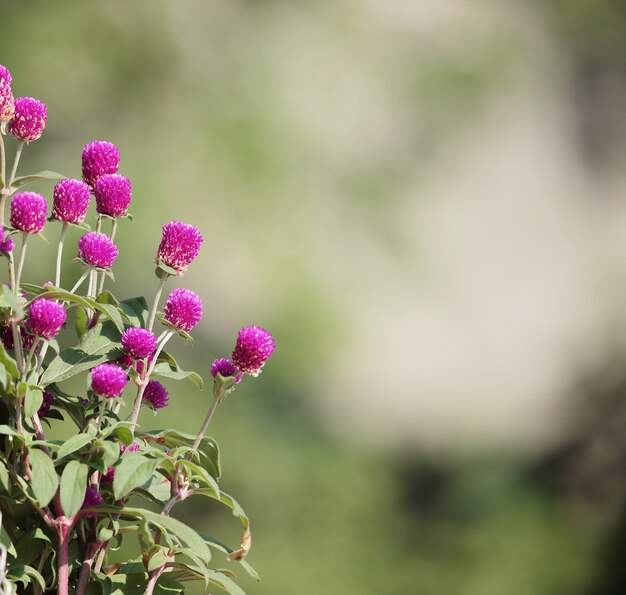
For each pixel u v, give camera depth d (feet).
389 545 42.45
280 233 37.11
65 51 36.68
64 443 7.56
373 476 43.68
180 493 8.31
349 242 39.27
